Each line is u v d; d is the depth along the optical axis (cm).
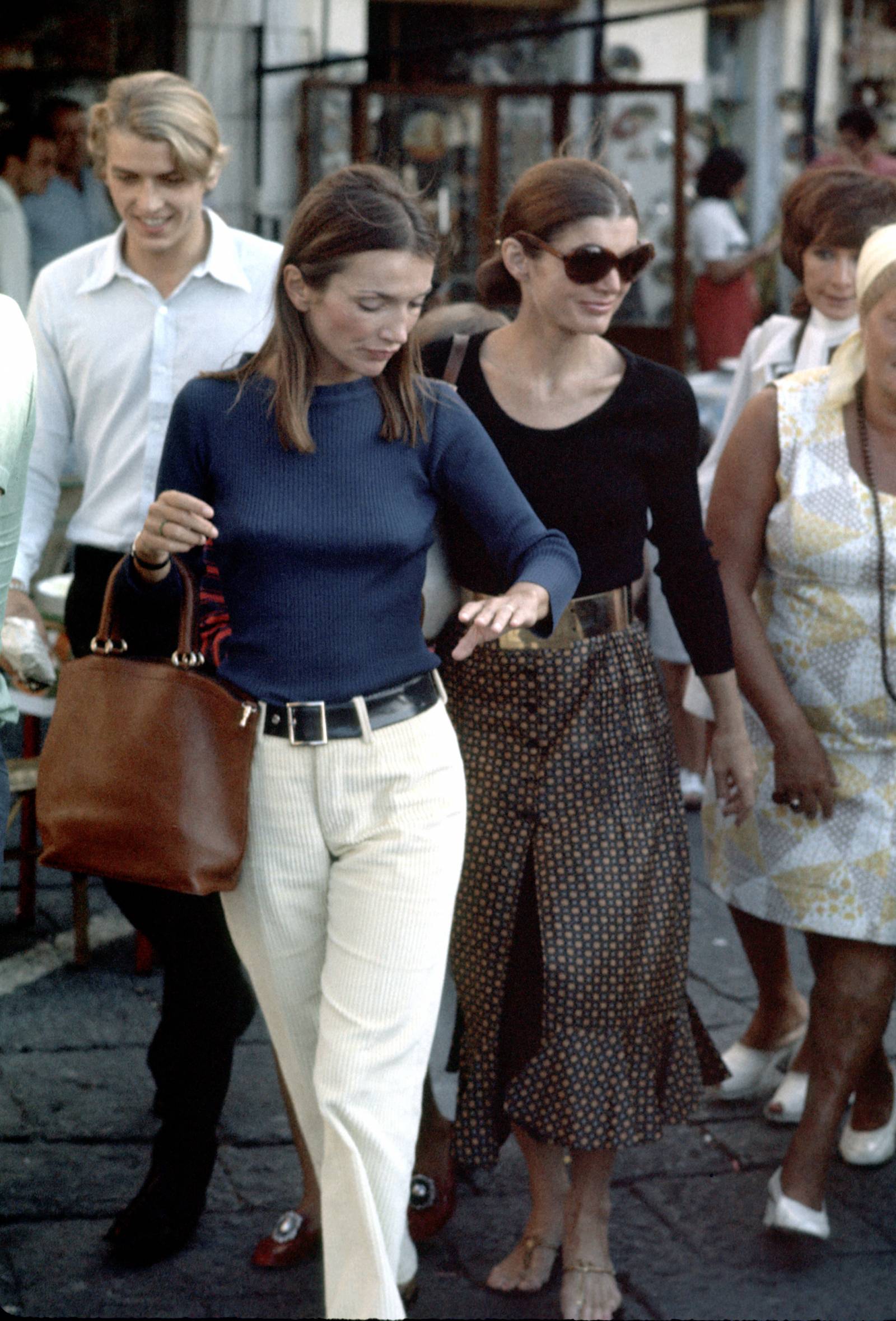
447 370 370
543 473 360
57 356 416
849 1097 404
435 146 1179
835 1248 401
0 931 566
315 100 1173
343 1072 309
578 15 1430
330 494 313
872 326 388
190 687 316
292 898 322
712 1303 377
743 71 1505
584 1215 375
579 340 362
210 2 1177
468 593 367
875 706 404
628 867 366
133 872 316
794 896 412
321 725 313
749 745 396
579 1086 363
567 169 355
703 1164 438
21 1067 471
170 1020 382
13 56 1172
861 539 396
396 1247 316
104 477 416
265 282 412
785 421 405
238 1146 438
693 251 1245
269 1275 383
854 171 494
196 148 393
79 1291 373
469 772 370
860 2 1528
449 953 381
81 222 1054
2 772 326
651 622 686
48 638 551
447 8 1398
